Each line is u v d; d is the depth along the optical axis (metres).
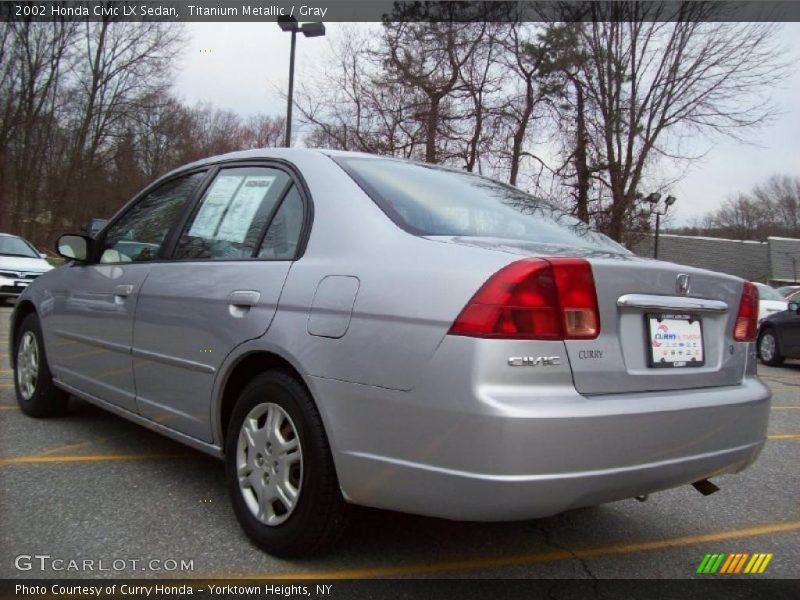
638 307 2.48
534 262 2.28
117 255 4.09
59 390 4.70
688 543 3.23
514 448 2.11
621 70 23.33
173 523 3.08
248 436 2.89
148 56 34.22
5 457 3.95
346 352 2.48
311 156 3.18
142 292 3.59
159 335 3.41
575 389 2.28
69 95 35.25
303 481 2.61
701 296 2.74
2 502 3.25
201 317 3.13
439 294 2.31
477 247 2.46
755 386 2.91
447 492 2.22
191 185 3.77
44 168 36.16
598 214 23.70
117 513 3.17
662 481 2.45
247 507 2.87
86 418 4.88
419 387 2.27
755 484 4.21
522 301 2.22
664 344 2.59
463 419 2.17
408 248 2.54
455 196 3.17
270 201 3.19
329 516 2.60
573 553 3.04
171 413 3.35
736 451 2.71
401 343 2.33
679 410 2.45
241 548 2.85
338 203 2.87
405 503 2.35
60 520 3.07
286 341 2.68
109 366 3.87
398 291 2.41
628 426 2.30
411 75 21.72
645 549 3.13
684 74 23.09
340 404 2.48
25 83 33.88
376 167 3.19
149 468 3.83
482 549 3.01
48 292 4.65
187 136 32.94
